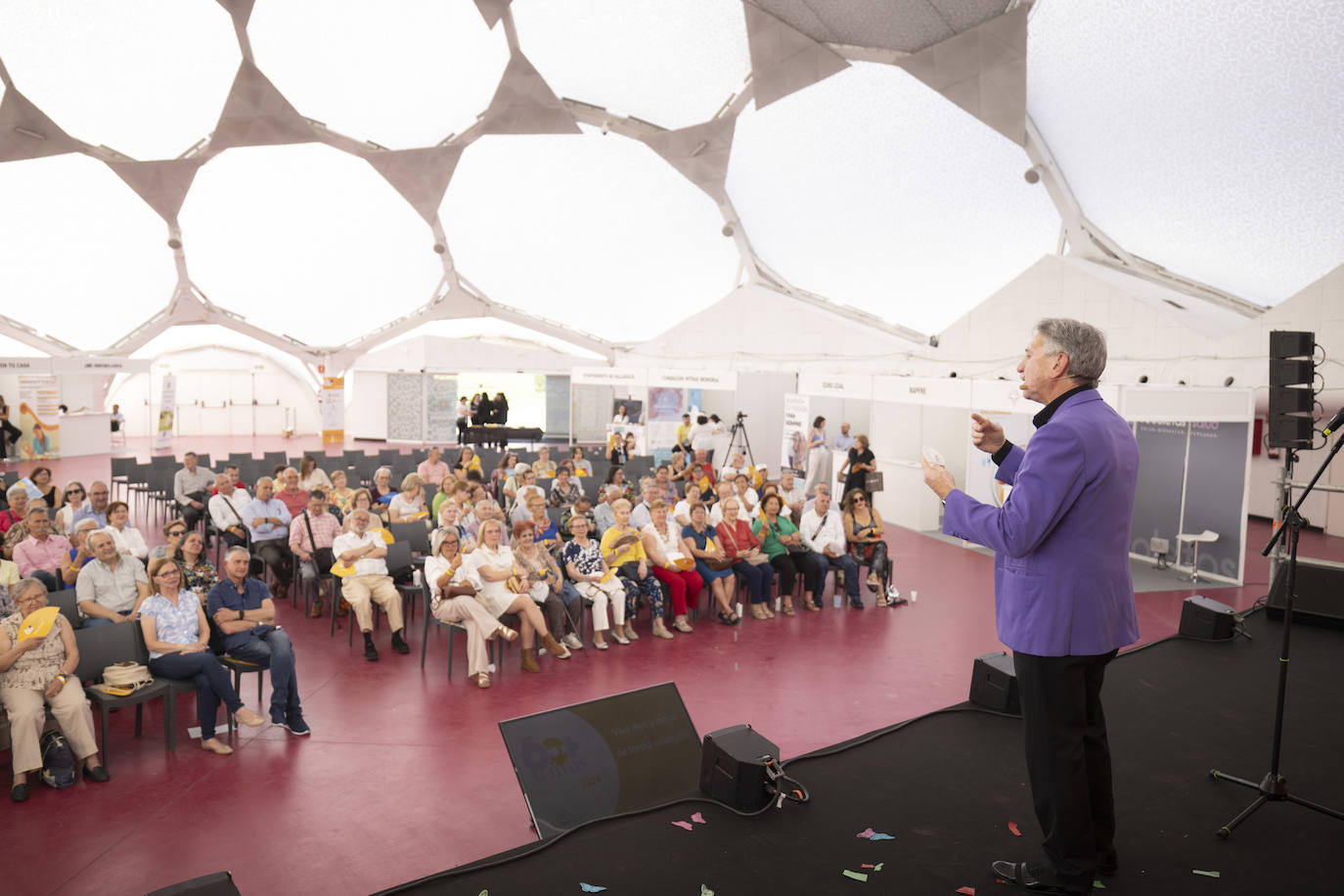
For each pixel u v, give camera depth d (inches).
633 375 583.2
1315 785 146.3
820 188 641.0
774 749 141.3
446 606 276.7
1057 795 103.3
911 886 111.5
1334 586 259.9
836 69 537.3
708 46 558.9
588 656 301.4
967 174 570.6
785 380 731.4
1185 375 444.1
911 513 590.9
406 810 187.8
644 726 169.6
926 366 565.6
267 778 203.8
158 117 646.5
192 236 778.8
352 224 781.9
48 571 297.9
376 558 307.1
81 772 203.9
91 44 571.2
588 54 583.5
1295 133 413.1
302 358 966.4
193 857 167.6
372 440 1047.6
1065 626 98.4
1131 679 208.4
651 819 132.5
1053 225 577.3
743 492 405.1
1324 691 201.2
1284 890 110.9
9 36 557.3
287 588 376.8
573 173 714.2
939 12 467.2
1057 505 95.0
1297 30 374.3
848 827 129.2
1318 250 457.7
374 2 538.0
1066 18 438.0
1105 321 474.9
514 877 115.8
